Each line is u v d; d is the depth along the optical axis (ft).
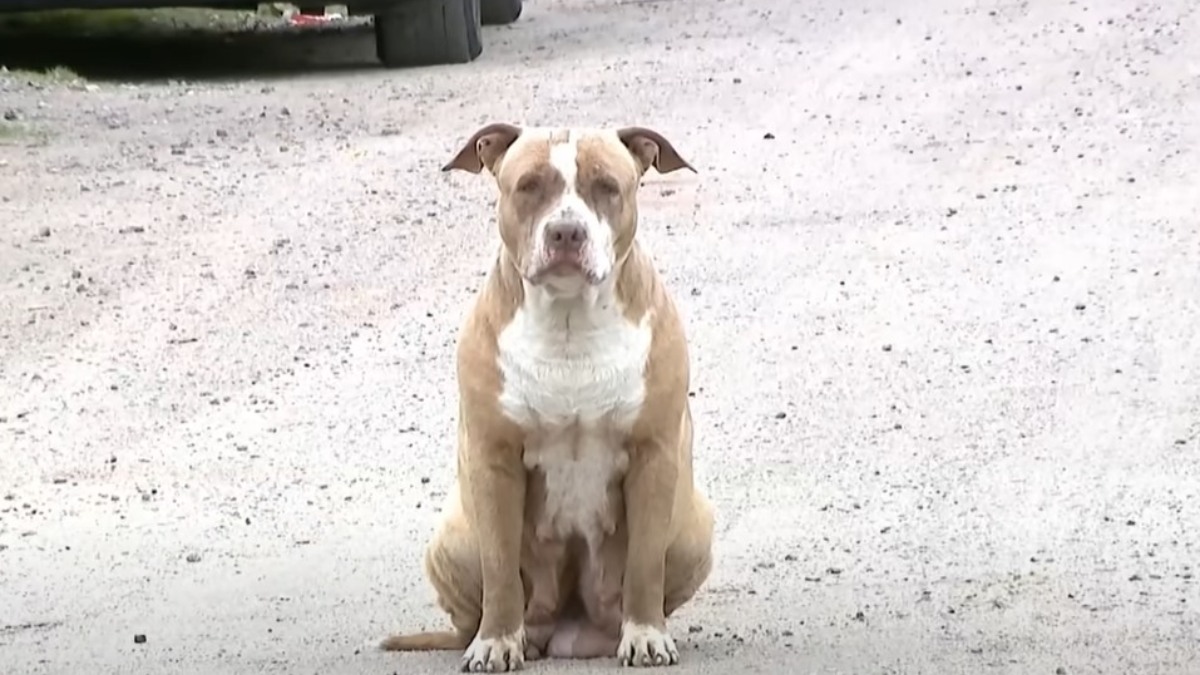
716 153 65.36
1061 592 30.14
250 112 75.20
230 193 62.08
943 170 61.67
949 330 47.01
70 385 45.24
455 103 76.23
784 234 55.67
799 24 91.97
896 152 64.23
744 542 33.83
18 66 86.99
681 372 26.20
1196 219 54.70
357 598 31.14
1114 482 36.52
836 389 43.34
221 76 85.35
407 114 74.28
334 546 34.47
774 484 37.40
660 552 26.37
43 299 51.52
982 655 26.71
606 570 27.14
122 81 83.35
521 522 26.48
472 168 27.27
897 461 38.55
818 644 27.53
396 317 50.01
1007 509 35.19
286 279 53.16
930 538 33.65
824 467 38.37
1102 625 28.22
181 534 35.47
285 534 35.37
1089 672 25.79
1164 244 52.60
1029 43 81.41
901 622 28.73
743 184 61.26
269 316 50.16
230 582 32.30
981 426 40.50
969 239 54.29
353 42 95.66
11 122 71.87
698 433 40.88
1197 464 37.40
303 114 74.69
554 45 91.97
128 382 45.44
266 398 44.32
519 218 25.35
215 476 39.19
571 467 26.23
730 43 87.71
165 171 64.95
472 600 27.58
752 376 44.47
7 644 28.78
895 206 57.98
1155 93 70.28
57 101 76.48
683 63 82.94
